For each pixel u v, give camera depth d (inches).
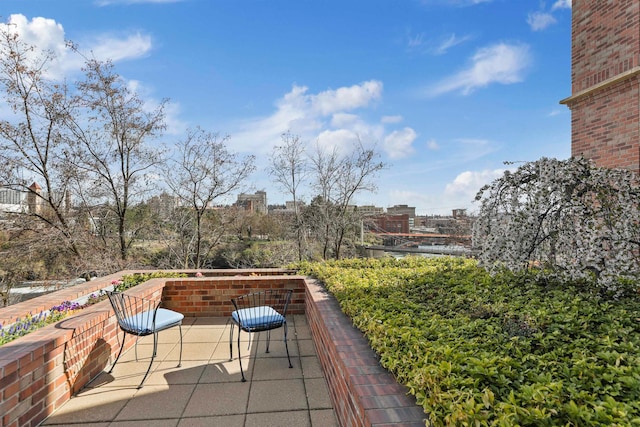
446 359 68.5
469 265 198.7
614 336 78.5
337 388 92.1
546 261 141.6
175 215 477.4
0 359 86.7
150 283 193.8
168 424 97.0
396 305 116.2
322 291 167.5
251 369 133.3
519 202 141.4
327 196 517.7
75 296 160.7
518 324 90.0
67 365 109.3
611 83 186.7
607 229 118.9
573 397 51.8
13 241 386.9
